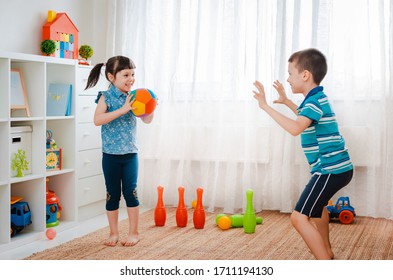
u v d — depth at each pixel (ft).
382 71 11.28
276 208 12.24
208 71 12.43
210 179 12.59
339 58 11.69
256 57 12.03
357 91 11.62
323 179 7.86
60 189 11.37
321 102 8.05
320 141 7.99
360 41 11.57
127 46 13.06
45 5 11.73
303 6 11.87
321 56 8.35
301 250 9.08
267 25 12.01
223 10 12.27
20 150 10.08
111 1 13.12
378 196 11.59
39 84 10.30
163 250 9.13
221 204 12.64
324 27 11.60
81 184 11.54
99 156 12.16
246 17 12.12
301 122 7.84
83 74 11.50
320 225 8.55
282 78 11.90
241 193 12.42
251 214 10.36
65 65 11.18
